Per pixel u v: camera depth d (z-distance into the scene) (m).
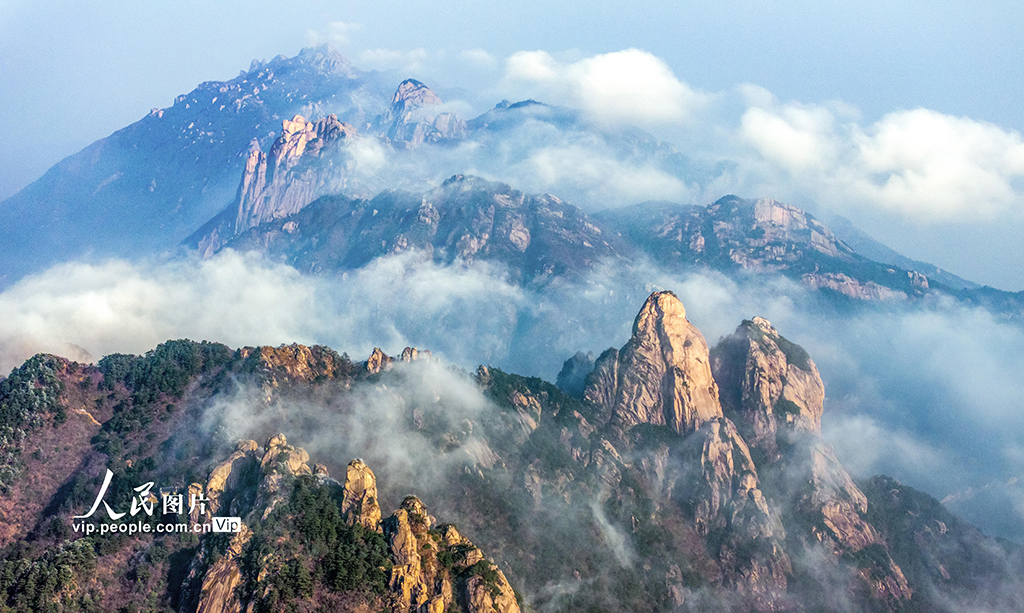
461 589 160.25
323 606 154.50
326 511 171.25
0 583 163.88
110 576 170.50
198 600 159.75
